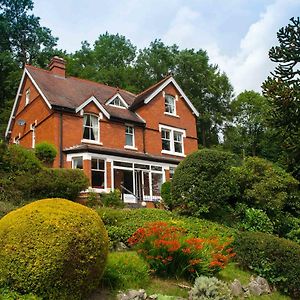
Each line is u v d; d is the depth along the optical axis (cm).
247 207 1645
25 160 1648
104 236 741
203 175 1609
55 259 647
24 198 1520
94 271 708
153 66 5181
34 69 2734
